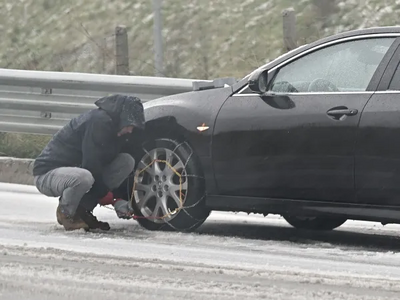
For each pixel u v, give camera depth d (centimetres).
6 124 4178
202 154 2748
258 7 8812
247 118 2669
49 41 9025
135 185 2861
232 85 2761
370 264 2269
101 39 8781
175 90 3884
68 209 2720
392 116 2428
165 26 8806
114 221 3094
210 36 8475
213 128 2728
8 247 2312
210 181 2745
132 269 2052
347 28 8162
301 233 2998
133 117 2722
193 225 2792
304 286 1909
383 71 2502
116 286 1855
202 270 2064
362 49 2561
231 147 2692
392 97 2455
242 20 8656
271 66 2689
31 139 4322
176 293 1800
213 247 2495
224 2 9025
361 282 1966
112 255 2256
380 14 8350
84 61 8431
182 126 2777
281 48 8006
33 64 7981
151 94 3931
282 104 2616
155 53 5316
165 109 2823
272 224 3253
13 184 4038
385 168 2436
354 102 2500
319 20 8275
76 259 2162
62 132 2791
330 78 2584
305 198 2577
